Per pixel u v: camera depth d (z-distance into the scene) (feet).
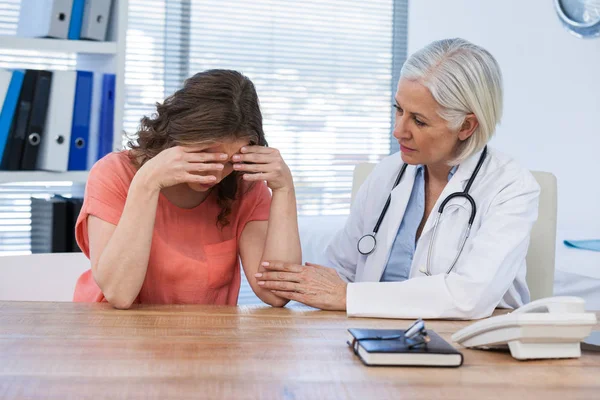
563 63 11.35
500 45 11.94
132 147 5.03
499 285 4.66
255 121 4.70
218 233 5.21
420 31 12.55
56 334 3.70
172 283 5.04
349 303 4.46
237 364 3.26
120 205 4.86
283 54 12.17
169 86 11.58
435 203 5.43
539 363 3.44
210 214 5.20
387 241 5.58
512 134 12.00
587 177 11.23
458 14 12.17
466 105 4.84
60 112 7.24
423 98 4.82
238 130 4.58
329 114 12.49
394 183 5.81
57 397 2.77
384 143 12.83
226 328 3.97
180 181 4.49
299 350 3.54
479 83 4.83
